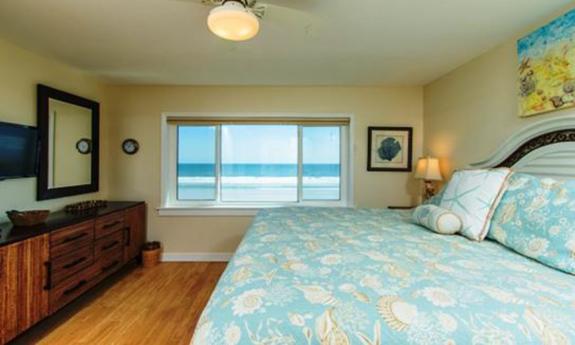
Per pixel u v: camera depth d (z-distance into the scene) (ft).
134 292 8.57
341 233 5.67
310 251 4.49
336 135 11.80
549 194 4.46
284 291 3.10
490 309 2.77
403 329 2.56
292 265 3.86
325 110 11.28
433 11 5.69
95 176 10.28
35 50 7.66
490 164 7.32
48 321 6.98
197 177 11.74
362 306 2.82
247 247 4.74
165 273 10.03
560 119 5.32
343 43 7.21
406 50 7.64
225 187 11.84
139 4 5.45
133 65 8.84
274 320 2.64
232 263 4.10
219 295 3.17
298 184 11.84
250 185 11.94
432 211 5.94
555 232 3.97
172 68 9.12
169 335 6.47
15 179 7.29
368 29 6.44
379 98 11.27
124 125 11.13
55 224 6.82
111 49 7.60
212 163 11.73
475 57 8.10
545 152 5.74
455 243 4.93
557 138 5.49
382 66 8.90
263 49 7.60
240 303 2.89
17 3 5.41
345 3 5.41
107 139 11.09
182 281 9.36
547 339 2.47
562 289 3.17
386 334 2.53
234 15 4.61
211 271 10.22
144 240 11.09
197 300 8.11
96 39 6.99
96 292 8.55
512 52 6.81
